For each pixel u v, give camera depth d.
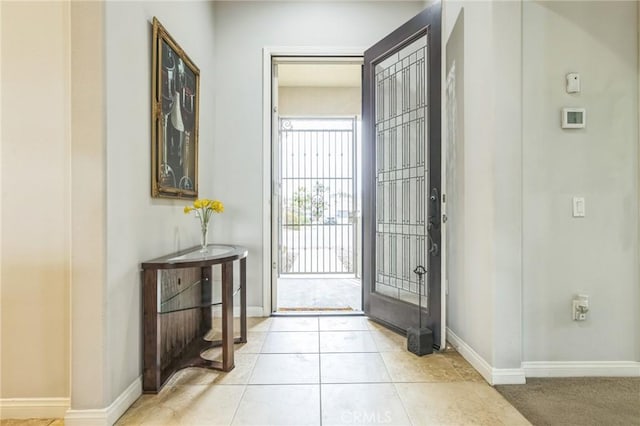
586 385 1.92
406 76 2.75
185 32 2.48
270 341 2.58
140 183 1.85
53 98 1.60
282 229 5.17
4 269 1.62
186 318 2.37
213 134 3.17
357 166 5.05
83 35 1.53
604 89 2.03
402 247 2.80
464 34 2.34
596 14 2.03
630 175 2.04
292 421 1.60
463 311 2.34
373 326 2.91
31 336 1.63
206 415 1.65
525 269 2.03
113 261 1.61
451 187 2.57
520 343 1.96
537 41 2.03
